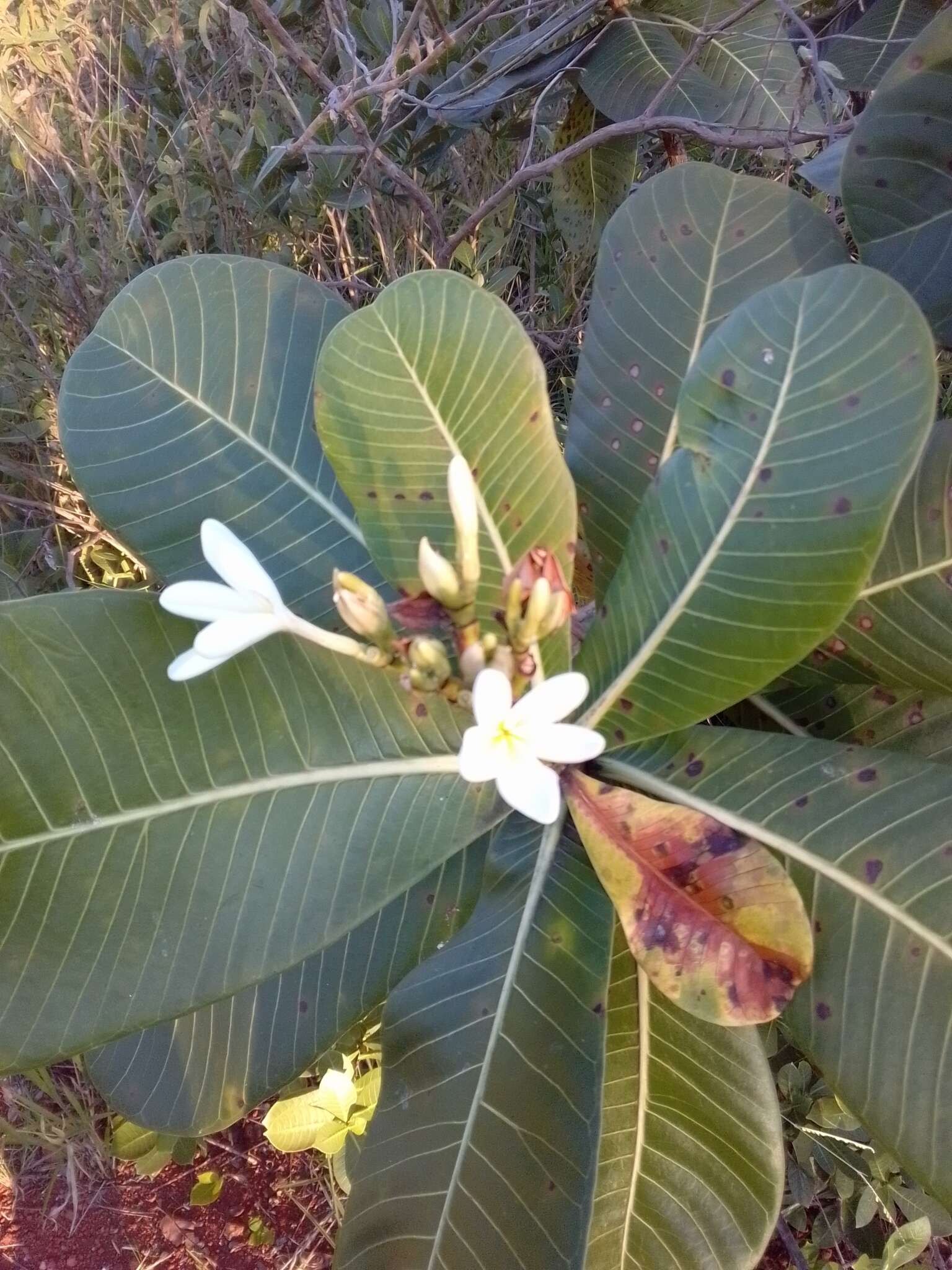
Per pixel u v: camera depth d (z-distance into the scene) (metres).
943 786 0.39
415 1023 0.44
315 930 0.39
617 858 0.39
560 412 0.94
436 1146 0.41
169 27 0.88
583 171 0.80
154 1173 0.75
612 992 0.45
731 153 0.92
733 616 0.39
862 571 0.36
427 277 0.42
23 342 0.94
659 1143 0.44
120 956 0.38
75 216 0.88
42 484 0.93
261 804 0.40
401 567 0.44
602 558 0.49
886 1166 0.65
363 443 0.43
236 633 0.36
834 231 0.48
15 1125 0.81
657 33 0.71
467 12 0.79
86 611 0.39
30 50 0.97
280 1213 0.78
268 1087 0.49
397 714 0.42
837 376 0.37
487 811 0.42
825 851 0.39
